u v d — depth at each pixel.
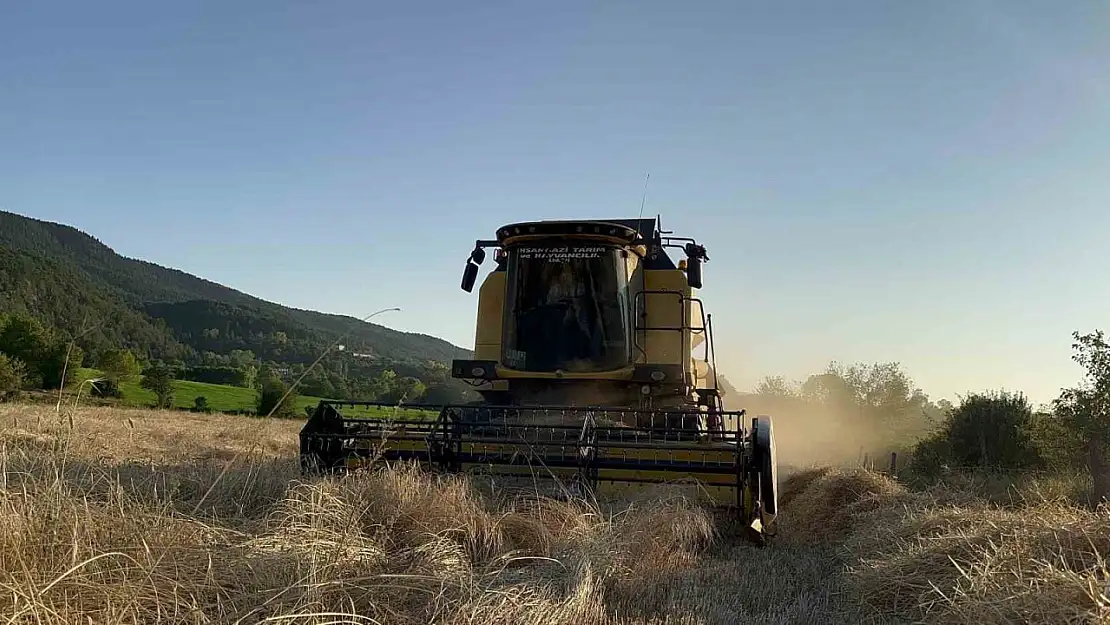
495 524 6.04
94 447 8.35
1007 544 5.54
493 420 8.26
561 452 7.59
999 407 17.95
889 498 9.51
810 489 11.16
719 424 9.79
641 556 6.00
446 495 6.24
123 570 3.83
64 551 3.88
